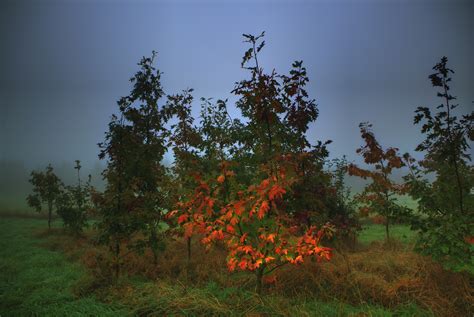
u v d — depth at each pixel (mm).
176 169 7996
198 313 4367
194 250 8383
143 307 4574
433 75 5344
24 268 7230
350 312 4457
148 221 6340
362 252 7488
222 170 4820
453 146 5234
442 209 5555
